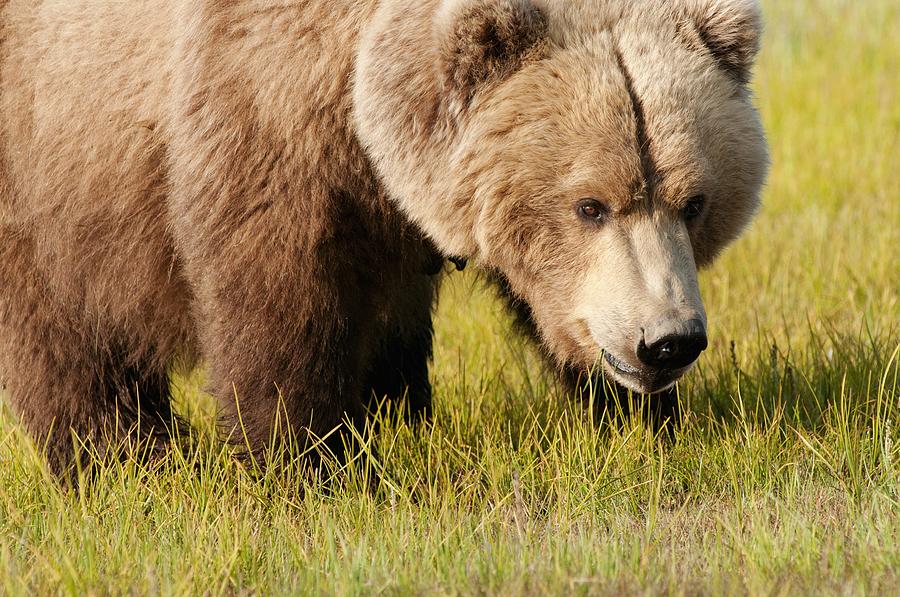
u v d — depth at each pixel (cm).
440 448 1080
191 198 974
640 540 881
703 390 1216
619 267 909
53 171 1073
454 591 781
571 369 1088
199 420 1226
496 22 909
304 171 955
